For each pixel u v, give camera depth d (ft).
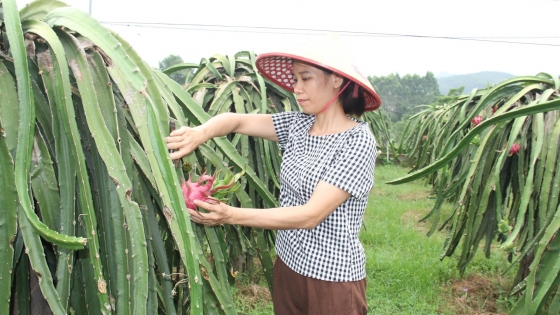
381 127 17.69
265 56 4.05
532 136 7.14
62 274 2.70
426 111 18.26
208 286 3.32
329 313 4.00
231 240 5.80
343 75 3.68
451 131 9.80
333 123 4.05
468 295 9.14
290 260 4.19
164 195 2.68
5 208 2.47
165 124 3.16
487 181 7.72
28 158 2.31
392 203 17.37
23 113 2.33
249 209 3.40
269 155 7.79
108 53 2.78
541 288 3.71
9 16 2.48
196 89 7.69
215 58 8.31
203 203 3.05
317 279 4.00
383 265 10.05
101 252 3.04
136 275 2.71
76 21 2.86
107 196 2.94
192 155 3.81
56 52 2.60
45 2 3.07
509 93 8.00
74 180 2.76
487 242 8.54
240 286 8.90
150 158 2.73
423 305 8.41
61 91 2.57
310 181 3.86
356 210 4.00
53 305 2.49
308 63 3.79
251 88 8.04
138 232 2.71
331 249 3.96
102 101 2.91
